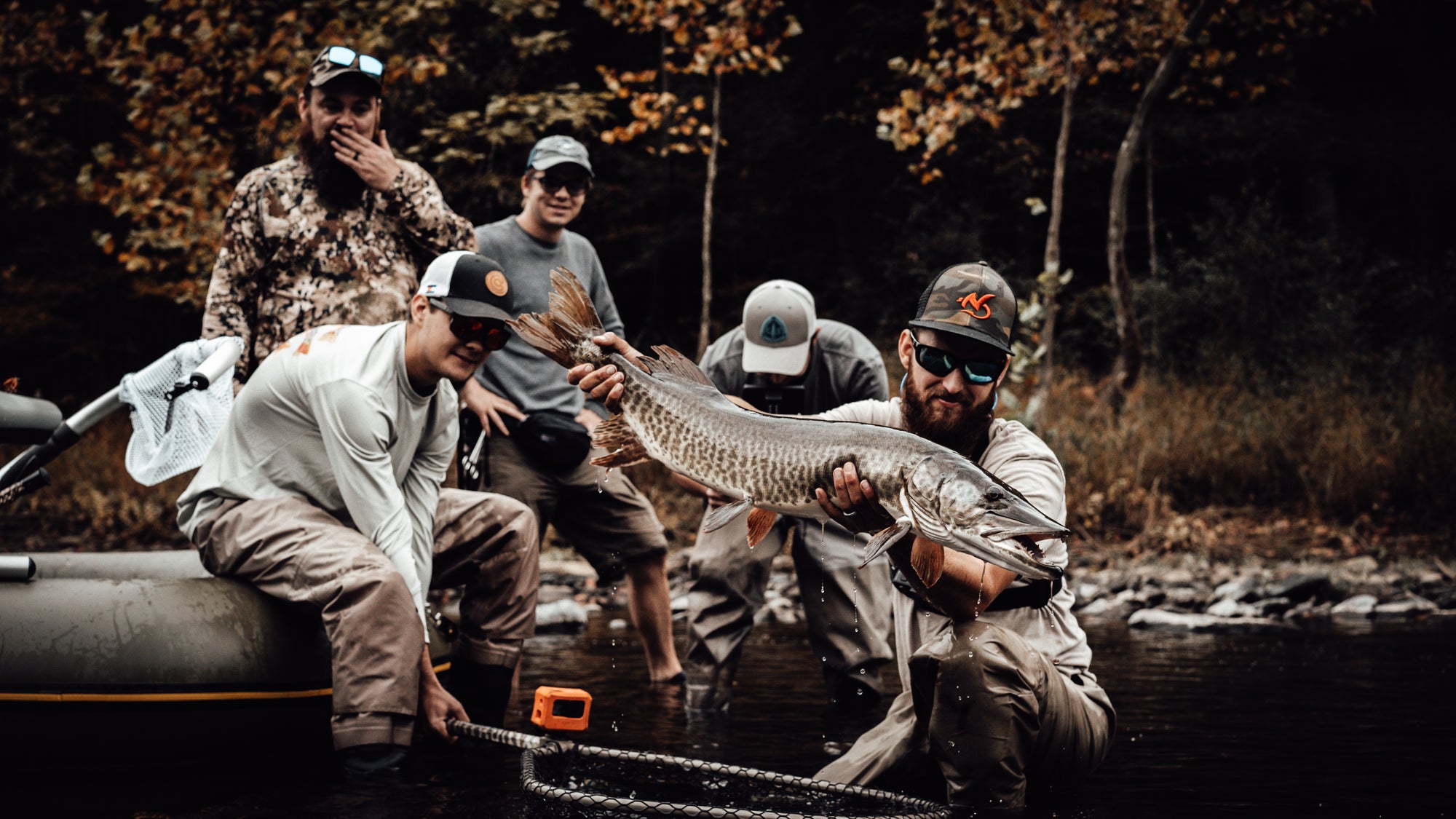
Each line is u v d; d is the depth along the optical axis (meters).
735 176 19.81
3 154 15.74
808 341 4.87
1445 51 19.70
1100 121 18.31
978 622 3.18
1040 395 11.01
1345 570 8.73
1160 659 5.77
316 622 3.91
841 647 4.85
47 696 3.48
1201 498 10.88
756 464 2.90
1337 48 19.95
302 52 11.15
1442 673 5.34
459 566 4.40
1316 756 3.78
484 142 14.92
